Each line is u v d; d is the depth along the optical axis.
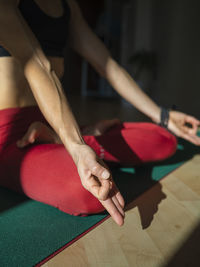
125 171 1.30
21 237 0.72
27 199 0.99
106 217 0.84
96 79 10.45
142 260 0.62
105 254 0.65
